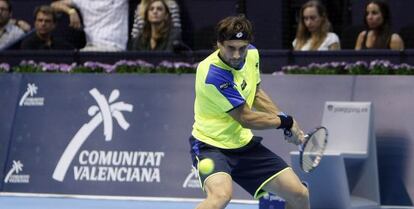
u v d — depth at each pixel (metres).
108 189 20.19
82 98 20.91
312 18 21.28
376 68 19.53
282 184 12.37
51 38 23.53
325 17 21.38
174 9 23.14
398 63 19.80
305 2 23.17
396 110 18.83
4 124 21.31
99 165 20.41
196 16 23.88
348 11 23.11
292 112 19.45
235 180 12.77
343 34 22.47
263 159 12.47
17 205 19.12
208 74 12.20
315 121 19.19
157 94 20.44
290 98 19.58
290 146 19.27
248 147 12.47
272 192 12.59
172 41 22.22
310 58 20.44
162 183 19.88
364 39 21.27
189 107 20.11
